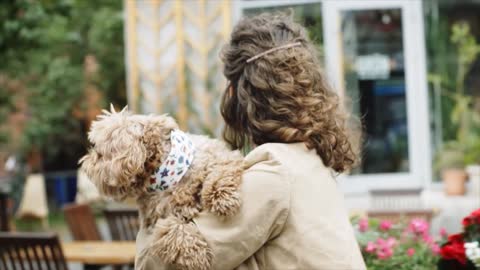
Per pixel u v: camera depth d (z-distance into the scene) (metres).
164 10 9.97
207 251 1.76
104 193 1.84
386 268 3.56
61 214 14.47
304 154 1.89
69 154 16.98
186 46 9.98
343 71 9.94
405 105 10.05
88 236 5.93
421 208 6.15
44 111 15.63
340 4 9.86
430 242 3.72
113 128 1.81
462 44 10.11
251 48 1.95
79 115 16.84
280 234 1.80
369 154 10.09
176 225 1.78
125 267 6.06
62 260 4.45
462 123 10.12
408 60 10.00
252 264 1.80
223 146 1.94
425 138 10.05
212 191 1.78
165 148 1.84
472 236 3.10
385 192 6.76
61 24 15.56
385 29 9.99
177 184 1.83
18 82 15.08
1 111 15.19
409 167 10.08
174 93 9.99
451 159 9.88
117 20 16.81
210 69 9.85
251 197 1.78
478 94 10.12
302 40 1.98
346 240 1.81
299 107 1.90
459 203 8.71
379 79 10.04
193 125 9.94
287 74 1.90
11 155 14.70
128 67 10.10
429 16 10.10
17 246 4.44
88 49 17.06
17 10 9.98
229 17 9.77
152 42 10.03
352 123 2.17
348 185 10.01
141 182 1.83
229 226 1.77
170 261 1.76
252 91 1.95
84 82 16.59
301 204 1.80
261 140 1.95
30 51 11.09
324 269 1.75
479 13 10.09
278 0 9.80
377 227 3.99
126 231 5.90
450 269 3.07
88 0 17.17
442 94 10.16
